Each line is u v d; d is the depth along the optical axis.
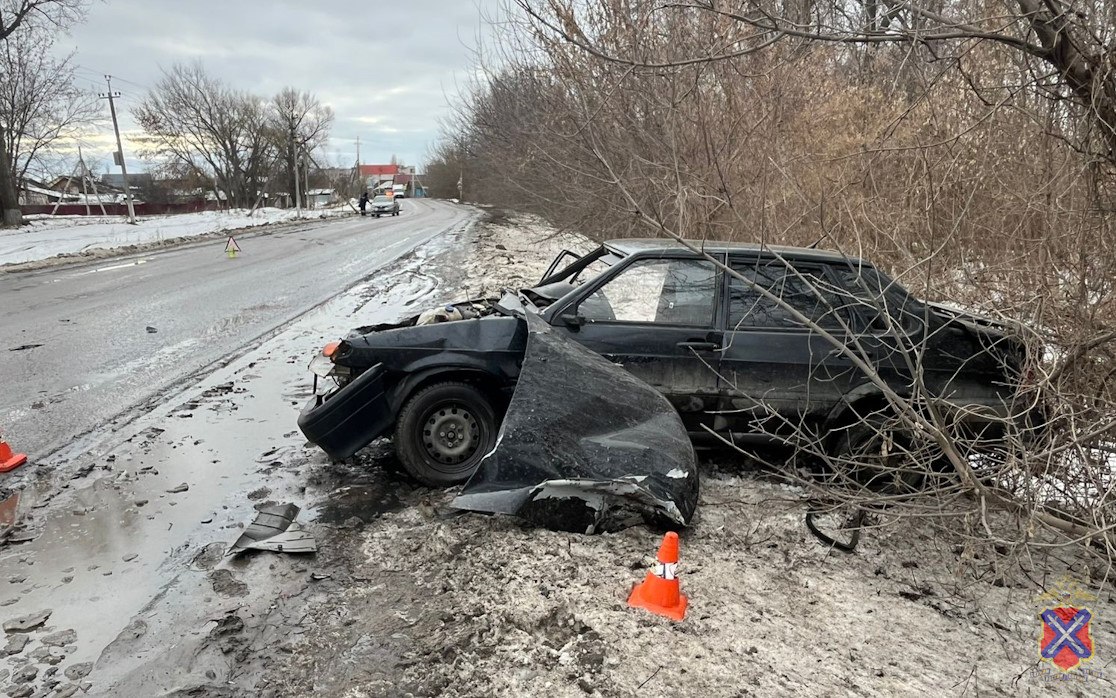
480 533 3.70
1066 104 4.05
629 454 3.72
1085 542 3.25
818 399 4.34
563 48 8.11
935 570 3.47
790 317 4.41
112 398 6.32
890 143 6.35
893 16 3.81
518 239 24.78
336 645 2.85
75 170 49.50
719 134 8.33
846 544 3.65
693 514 3.81
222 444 5.18
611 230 11.23
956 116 5.88
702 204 7.78
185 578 3.36
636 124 8.55
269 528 3.82
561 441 3.71
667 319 4.41
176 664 2.73
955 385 4.24
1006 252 4.82
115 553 3.60
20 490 4.36
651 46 8.04
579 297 4.43
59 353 8.03
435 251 21.48
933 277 5.07
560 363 3.94
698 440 4.51
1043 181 4.54
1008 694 2.58
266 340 8.83
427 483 4.37
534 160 11.19
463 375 4.44
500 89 12.97
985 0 4.46
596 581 3.23
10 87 37.84
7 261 17.67
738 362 4.34
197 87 63.22
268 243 25.39
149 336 9.02
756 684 2.59
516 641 2.82
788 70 8.55
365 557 3.54
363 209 54.41
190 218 44.00
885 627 2.98
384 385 4.33
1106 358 3.90
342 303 11.84
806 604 3.13
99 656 2.78
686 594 3.17
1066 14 3.35
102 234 27.31
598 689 2.54
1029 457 3.36
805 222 7.40
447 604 3.10
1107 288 3.93
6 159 32.75
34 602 3.15
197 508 4.12
